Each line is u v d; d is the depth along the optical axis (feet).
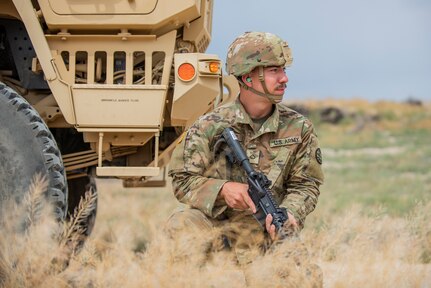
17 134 25.64
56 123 28.86
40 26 26.99
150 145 28.81
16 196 25.34
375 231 23.72
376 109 205.57
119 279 20.67
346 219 23.06
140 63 28.45
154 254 20.43
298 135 21.42
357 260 22.25
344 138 171.12
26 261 21.57
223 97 29.12
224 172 21.29
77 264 21.47
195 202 20.85
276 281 19.76
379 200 60.49
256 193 20.25
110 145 27.48
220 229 20.39
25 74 28.96
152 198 55.93
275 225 19.89
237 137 21.13
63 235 23.20
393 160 123.24
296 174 21.43
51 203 25.17
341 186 82.02
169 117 28.22
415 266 23.26
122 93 26.86
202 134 21.33
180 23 27.81
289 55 20.99
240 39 21.15
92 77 27.48
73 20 27.35
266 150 21.33
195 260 20.15
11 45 28.94
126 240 21.90
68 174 31.48
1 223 25.02
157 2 27.35
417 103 218.38
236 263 21.06
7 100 25.80
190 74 26.68
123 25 27.40
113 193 58.18
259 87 21.01
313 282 19.79
